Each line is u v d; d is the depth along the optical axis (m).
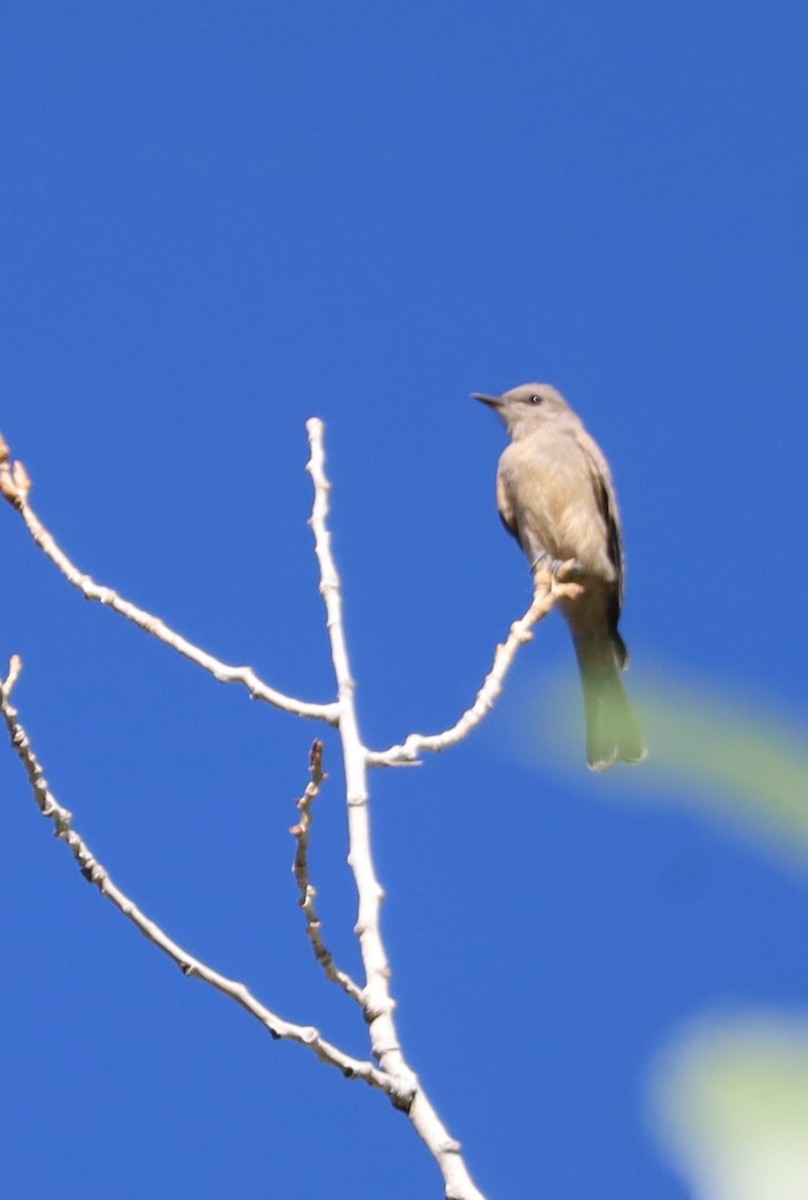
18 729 9.28
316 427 11.92
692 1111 1.47
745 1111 1.46
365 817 9.30
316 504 11.41
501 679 10.12
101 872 8.98
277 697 10.31
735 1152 1.44
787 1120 1.45
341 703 10.09
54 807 9.02
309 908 8.83
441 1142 7.53
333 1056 7.99
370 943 8.62
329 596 10.70
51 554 11.44
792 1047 1.52
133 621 11.02
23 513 11.58
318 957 8.74
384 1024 8.20
